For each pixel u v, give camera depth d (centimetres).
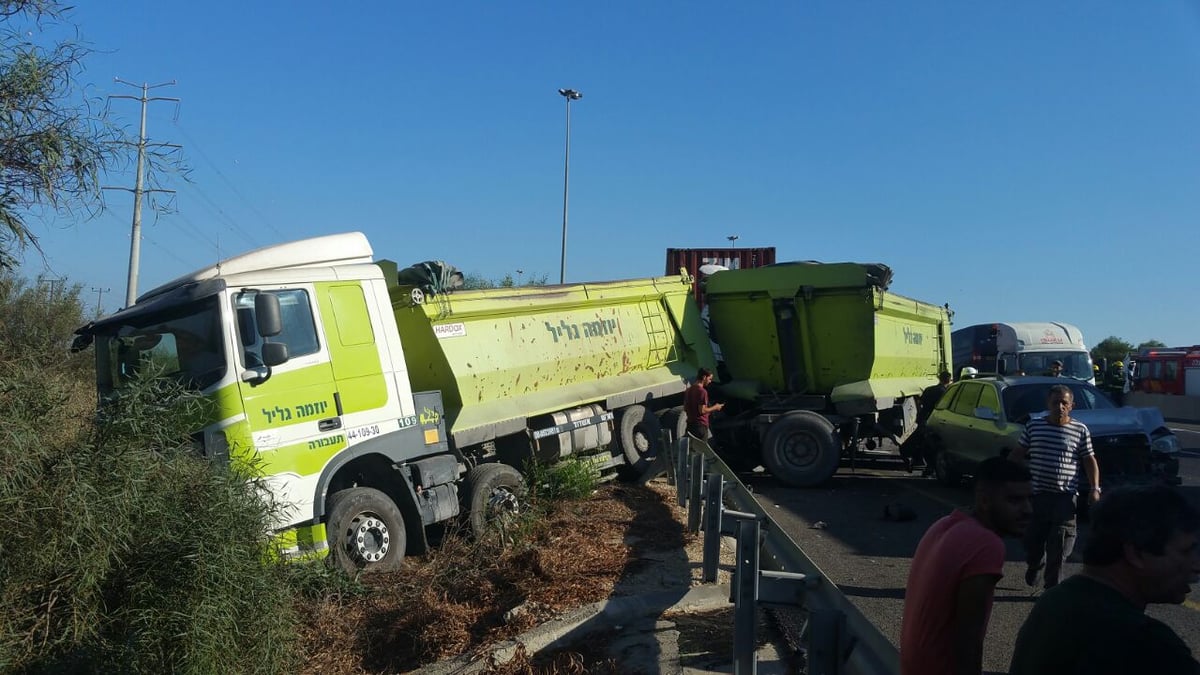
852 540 949
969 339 2686
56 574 434
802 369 1425
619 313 1278
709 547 674
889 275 1368
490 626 612
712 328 1493
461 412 973
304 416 759
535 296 1118
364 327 831
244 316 734
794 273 1380
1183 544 250
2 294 514
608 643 572
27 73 496
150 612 450
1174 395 3012
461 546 838
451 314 991
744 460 1475
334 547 757
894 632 634
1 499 418
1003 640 610
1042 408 1112
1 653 410
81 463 447
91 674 435
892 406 1475
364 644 612
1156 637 239
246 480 549
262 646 491
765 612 608
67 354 556
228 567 476
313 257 838
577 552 759
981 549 315
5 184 505
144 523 469
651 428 1268
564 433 1099
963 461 1223
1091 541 265
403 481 839
